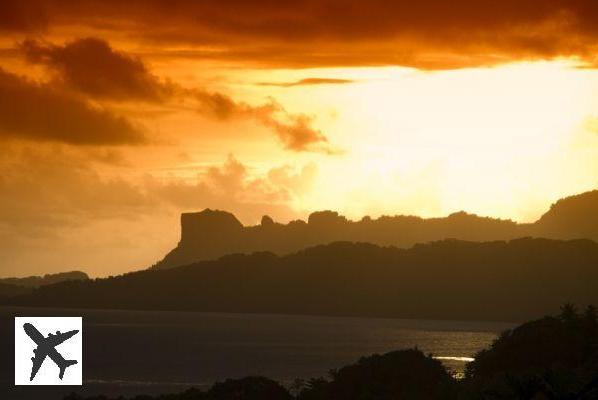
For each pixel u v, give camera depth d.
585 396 115.50
